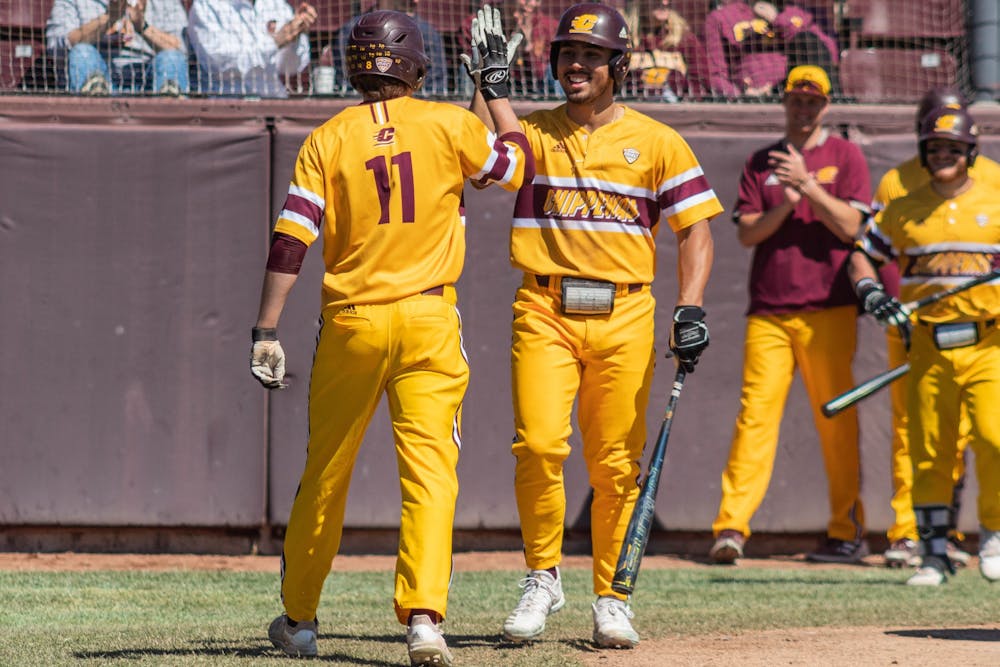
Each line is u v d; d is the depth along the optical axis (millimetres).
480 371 27016
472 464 26938
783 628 17234
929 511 22375
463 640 16062
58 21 28109
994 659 14266
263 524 26594
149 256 26578
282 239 13867
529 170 15297
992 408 21281
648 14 29594
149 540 26859
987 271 21750
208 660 13727
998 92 30516
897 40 30953
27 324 26359
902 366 21859
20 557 26016
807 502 27734
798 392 27922
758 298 26359
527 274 16219
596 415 16172
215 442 26531
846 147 26672
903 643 15672
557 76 15992
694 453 27531
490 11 15336
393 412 13969
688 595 21172
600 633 15336
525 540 16406
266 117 27109
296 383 26609
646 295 16203
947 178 21797
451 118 14047
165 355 26531
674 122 28078
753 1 30219
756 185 26672
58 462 26328
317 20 28875
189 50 28516
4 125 26484
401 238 13781
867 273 22625
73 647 14836
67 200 26516
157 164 26656
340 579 23500
